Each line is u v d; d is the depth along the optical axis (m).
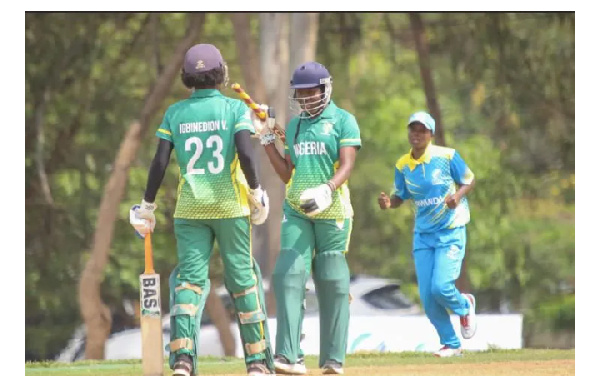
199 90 28.88
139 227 29.33
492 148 117.44
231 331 92.31
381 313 97.75
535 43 92.38
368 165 121.44
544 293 122.69
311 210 29.31
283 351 30.56
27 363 42.03
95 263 86.62
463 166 38.69
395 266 122.56
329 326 31.14
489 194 105.06
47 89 93.50
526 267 121.00
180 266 28.95
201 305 29.20
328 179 30.81
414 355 42.91
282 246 31.08
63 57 92.62
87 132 101.94
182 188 28.77
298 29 83.38
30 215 98.38
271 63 85.62
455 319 52.78
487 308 124.12
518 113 95.31
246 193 28.81
